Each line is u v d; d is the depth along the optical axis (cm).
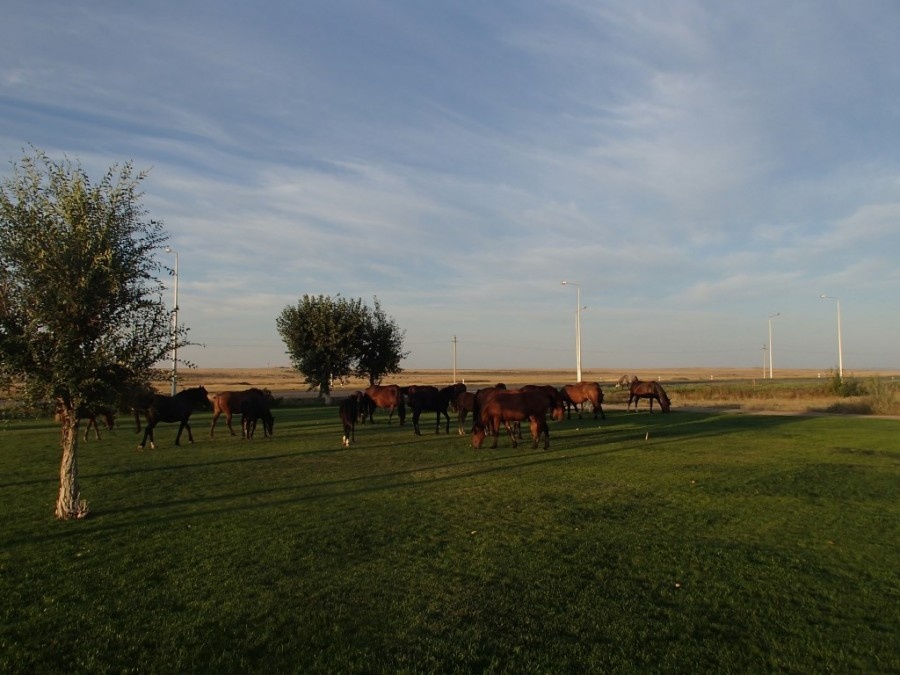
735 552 841
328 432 2452
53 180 1013
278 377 14150
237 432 2448
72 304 987
